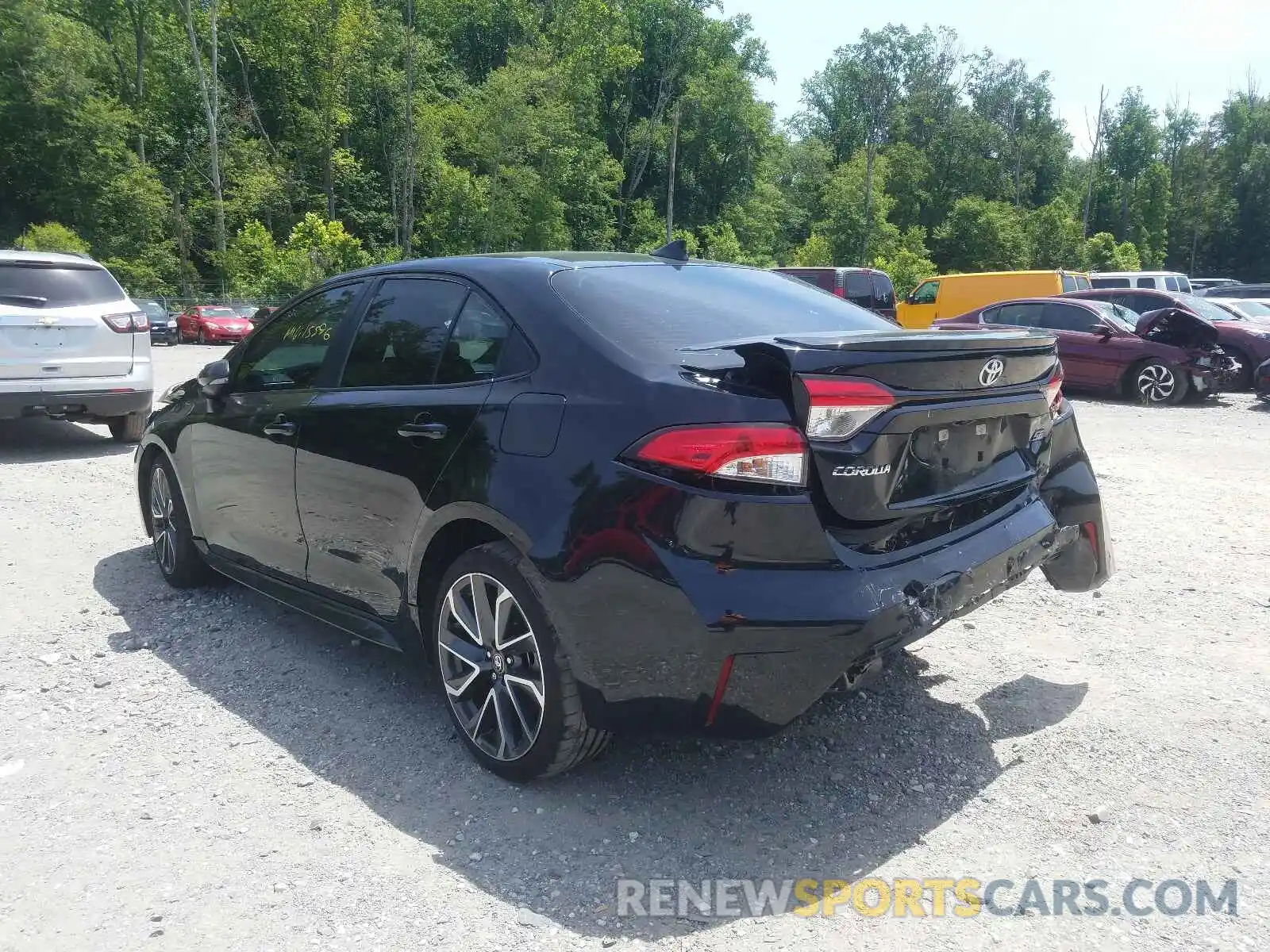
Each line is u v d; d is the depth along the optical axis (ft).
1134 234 268.41
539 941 7.60
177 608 15.34
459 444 9.97
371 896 8.18
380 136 186.09
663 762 10.46
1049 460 11.37
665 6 221.46
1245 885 8.27
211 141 157.99
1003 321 49.73
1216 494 23.89
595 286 10.44
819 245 194.59
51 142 147.84
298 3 161.89
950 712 11.64
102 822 9.35
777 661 8.25
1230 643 13.76
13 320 26.63
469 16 218.79
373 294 12.33
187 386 15.81
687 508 8.27
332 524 11.85
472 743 10.22
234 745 10.91
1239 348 48.11
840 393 8.36
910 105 268.21
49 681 12.60
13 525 20.45
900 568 8.82
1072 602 15.62
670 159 223.10
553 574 8.93
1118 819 9.31
